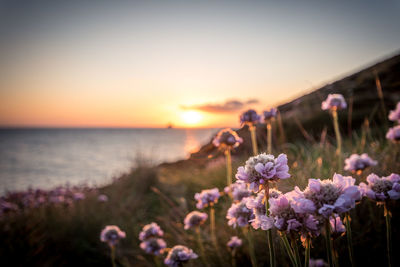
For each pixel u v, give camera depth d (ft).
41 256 12.13
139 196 19.86
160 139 326.24
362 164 6.81
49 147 210.79
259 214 3.90
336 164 9.41
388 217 4.16
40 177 72.43
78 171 81.25
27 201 19.58
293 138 19.93
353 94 29.25
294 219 2.92
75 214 16.76
